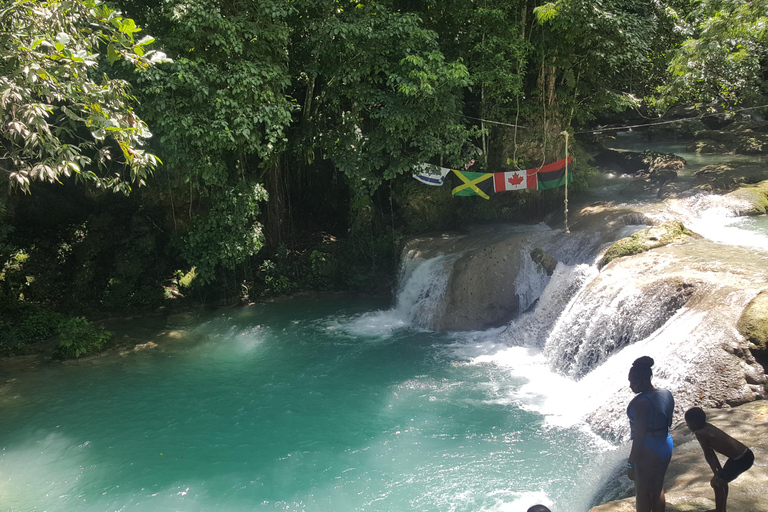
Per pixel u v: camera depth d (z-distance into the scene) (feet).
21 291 57.67
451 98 58.44
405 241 66.33
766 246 45.39
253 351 52.49
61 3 28.25
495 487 31.04
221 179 56.49
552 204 66.90
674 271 39.96
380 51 55.88
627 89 81.56
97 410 42.45
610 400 34.96
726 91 70.13
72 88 30.60
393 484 32.22
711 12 65.36
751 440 24.50
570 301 46.09
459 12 59.82
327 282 69.00
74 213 63.16
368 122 65.36
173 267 65.57
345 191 74.64
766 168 68.08
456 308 55.67
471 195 62.64
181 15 47.70
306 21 56.39
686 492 21.38
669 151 96.53
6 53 26.63
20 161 31.22
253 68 50.24
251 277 66.90
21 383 46.96
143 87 49.96
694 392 30.48
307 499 31.53
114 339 54.70
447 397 41.70
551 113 66.64
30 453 37.06
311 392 44.04
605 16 57.21
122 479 33.99
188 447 37.37
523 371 45.39
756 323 31.01
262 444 37.35
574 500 28.53
